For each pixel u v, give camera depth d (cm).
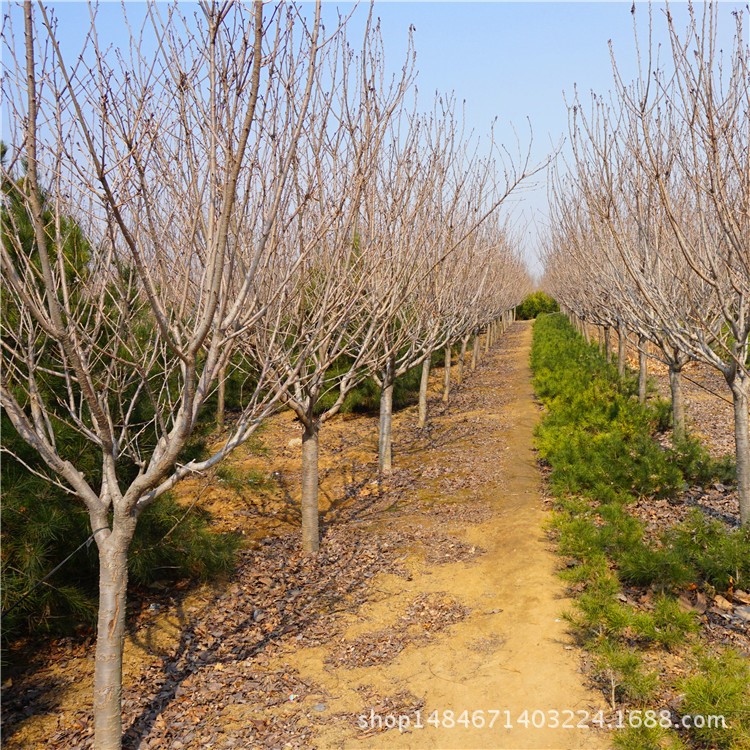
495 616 473
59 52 225
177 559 538
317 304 487
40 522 418
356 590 539
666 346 810
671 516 641
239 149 256
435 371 1919
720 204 438
